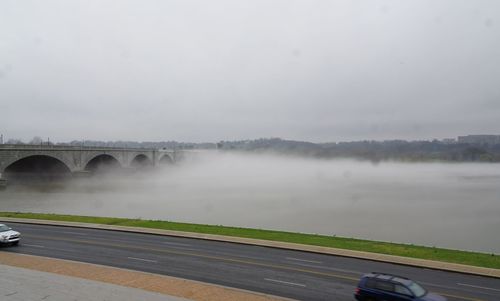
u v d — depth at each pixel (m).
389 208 79.06
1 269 26.31
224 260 29.50
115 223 45.72
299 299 21.75
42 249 32.50
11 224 44.88
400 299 19.45
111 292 22.47
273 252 32.31
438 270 27.89
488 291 23.61
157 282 24.25
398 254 31.75
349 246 34.28
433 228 59.41
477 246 48.09
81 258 29.75
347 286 23.88
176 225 44.28
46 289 22.88
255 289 23.30
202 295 22.16
